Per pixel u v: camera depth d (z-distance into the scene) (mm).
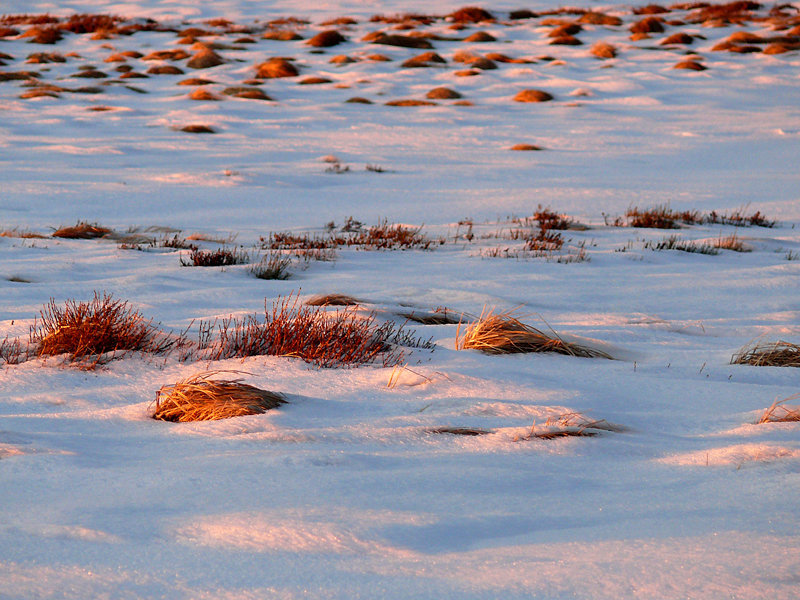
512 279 42594
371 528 10234
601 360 24594
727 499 11727
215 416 16797
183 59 168250
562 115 123750
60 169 80875
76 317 24719
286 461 13008
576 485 12703
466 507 11383
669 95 141250
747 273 45219
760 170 89875
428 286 40375
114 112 118062
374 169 85938
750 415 17797
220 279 41031
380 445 14727
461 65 164500
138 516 10664
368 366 22719
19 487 11953
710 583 8789
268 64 155500
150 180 77000
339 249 52500
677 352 26500
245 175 79312
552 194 75438
